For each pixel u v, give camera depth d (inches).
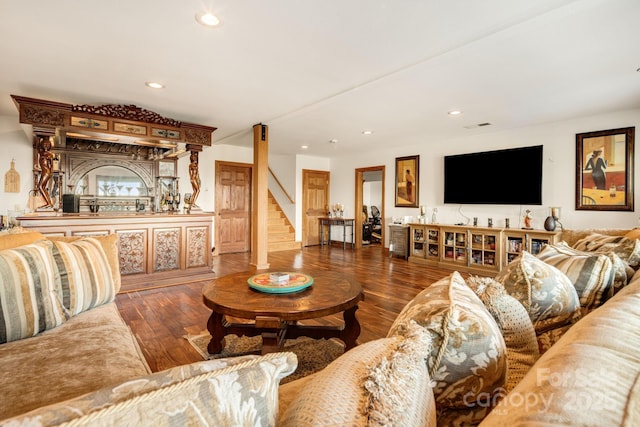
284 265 217.6
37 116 138.7
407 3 75.2
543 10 77.6
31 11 79.1
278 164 328.5
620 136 158.4
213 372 18.3
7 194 181.2
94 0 74.8
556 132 179.8
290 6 76.7
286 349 95.0
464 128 197.0
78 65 110.4
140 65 110.3
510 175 195.6
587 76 116.3
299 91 134.5
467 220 219.8
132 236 155.9
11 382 41.8
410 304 37.1
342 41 93.4
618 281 50.6
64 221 137.6
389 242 270.5
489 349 28.6
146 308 129.1
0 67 112.3
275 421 19.2
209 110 163.9
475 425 28.8
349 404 19.3
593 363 18.7
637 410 15.0
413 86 127.3
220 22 83.8
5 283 54.6
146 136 165.5
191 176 187.5
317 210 324.5
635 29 85.0
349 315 89.1
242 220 284.7
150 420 15.3
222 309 72.7
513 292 47.6
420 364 24.1
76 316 65.8
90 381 42.9
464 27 85.6
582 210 170.6
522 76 116.6
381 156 279.4
